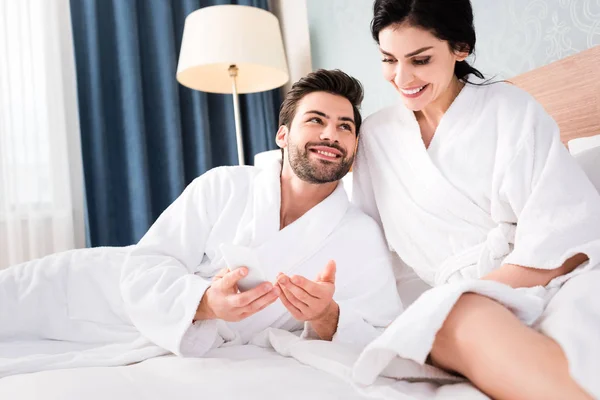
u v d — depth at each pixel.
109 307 1.15
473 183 1.03
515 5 1.68
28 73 2.45
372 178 1.21
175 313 0.92
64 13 2.56
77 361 0.94
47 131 2.48
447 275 1.04
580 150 1.25
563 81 1.47
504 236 0.97
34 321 1.13
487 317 0.63
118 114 2.67
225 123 2.95
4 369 0.91
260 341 1.01
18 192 2.41
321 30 2.64
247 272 0.85
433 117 1.10
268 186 1.14
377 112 1.22
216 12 2.37
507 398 0.58
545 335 0.61
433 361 0.71
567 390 0.53
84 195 2.50
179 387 0.71
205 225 1.16
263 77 2.67
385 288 1.12
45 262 1.20
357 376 0.68
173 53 2.76
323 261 1.12
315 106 1.10
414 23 0.89
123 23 2.62
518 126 0.98
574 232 0.84
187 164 2.88
